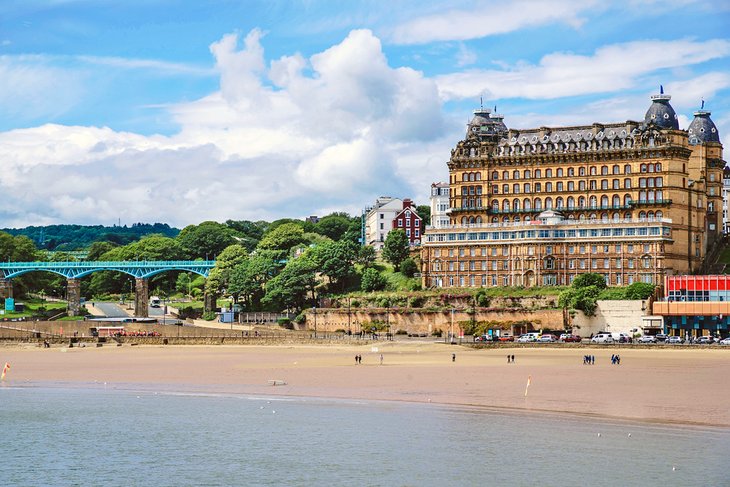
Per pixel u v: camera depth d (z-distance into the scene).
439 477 87.75
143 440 104.75
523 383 137.88
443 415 113.56
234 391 137.25
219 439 104.50
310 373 158.12
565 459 92.12
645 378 142.75
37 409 124.69
